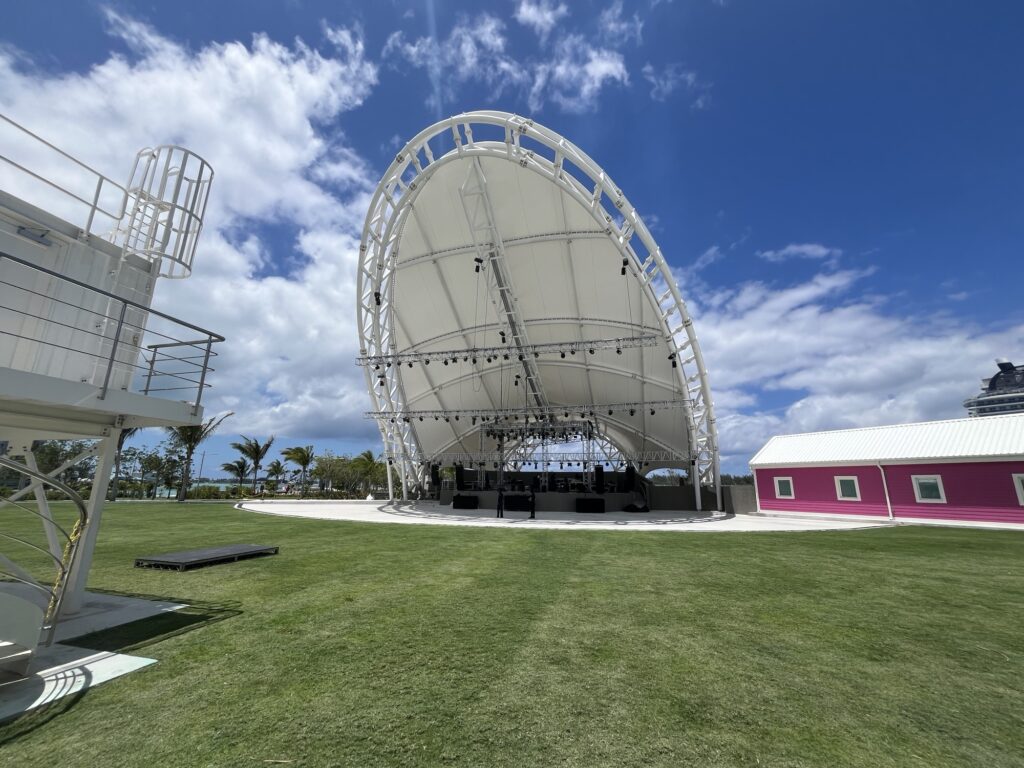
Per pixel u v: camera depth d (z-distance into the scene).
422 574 8.91
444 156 24.03
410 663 4.68
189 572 8.79
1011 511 19.89
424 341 33.91
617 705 3.86
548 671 4.51
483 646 5.15
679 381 30.16
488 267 28.25
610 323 30.28
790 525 20.94
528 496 29.64
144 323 7.14
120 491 40.62
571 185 23.34
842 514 24.92
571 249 27.08
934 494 22.05
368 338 31.75
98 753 3.15
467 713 3.70
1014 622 6.14
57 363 6.17
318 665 4.62
